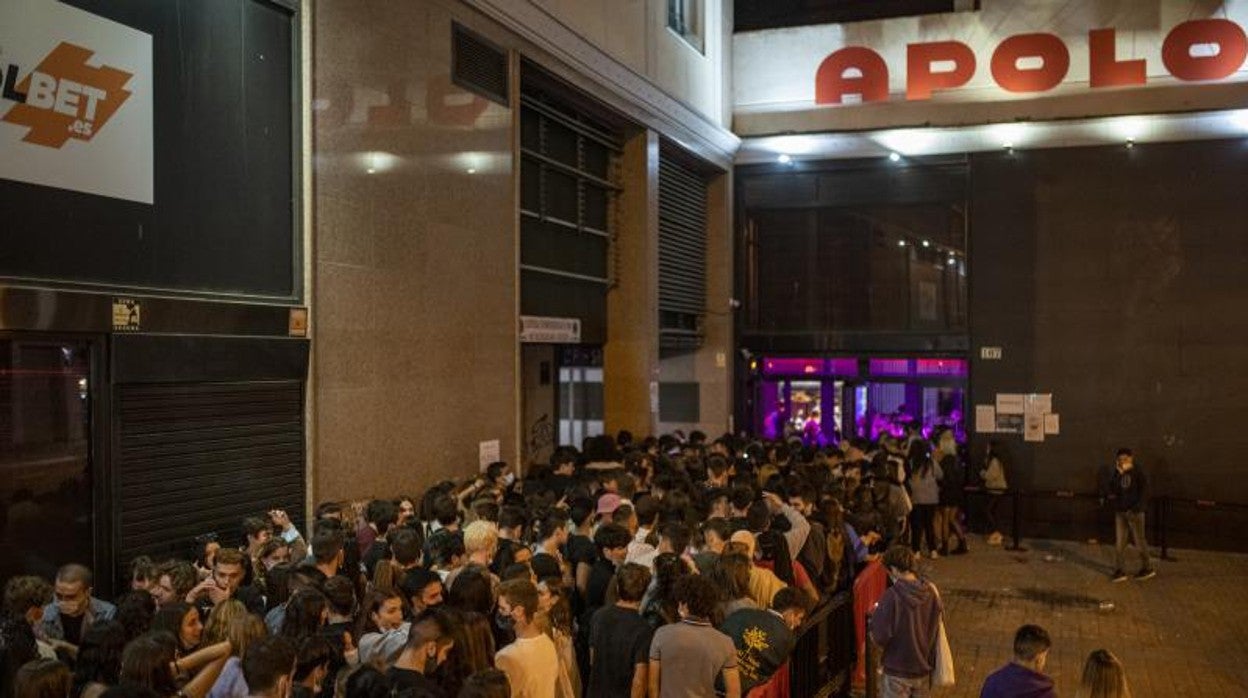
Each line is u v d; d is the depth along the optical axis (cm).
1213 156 1722
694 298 1883
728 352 1944
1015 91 1802
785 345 1958
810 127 1916
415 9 1026
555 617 598
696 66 1766
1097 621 1230
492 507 781
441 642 478
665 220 1731
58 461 664
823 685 805
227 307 785
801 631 727
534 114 1335
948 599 1341
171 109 755
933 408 1898
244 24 827
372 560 707
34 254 649
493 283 1170
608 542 684
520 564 578
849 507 1053
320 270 887
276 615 560
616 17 1452
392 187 988
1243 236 1703
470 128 1124
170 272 752
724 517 812
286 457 855
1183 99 1717
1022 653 563
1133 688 991
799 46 1923
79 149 680
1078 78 1780
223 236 802
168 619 496
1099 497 1761
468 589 555
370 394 948
